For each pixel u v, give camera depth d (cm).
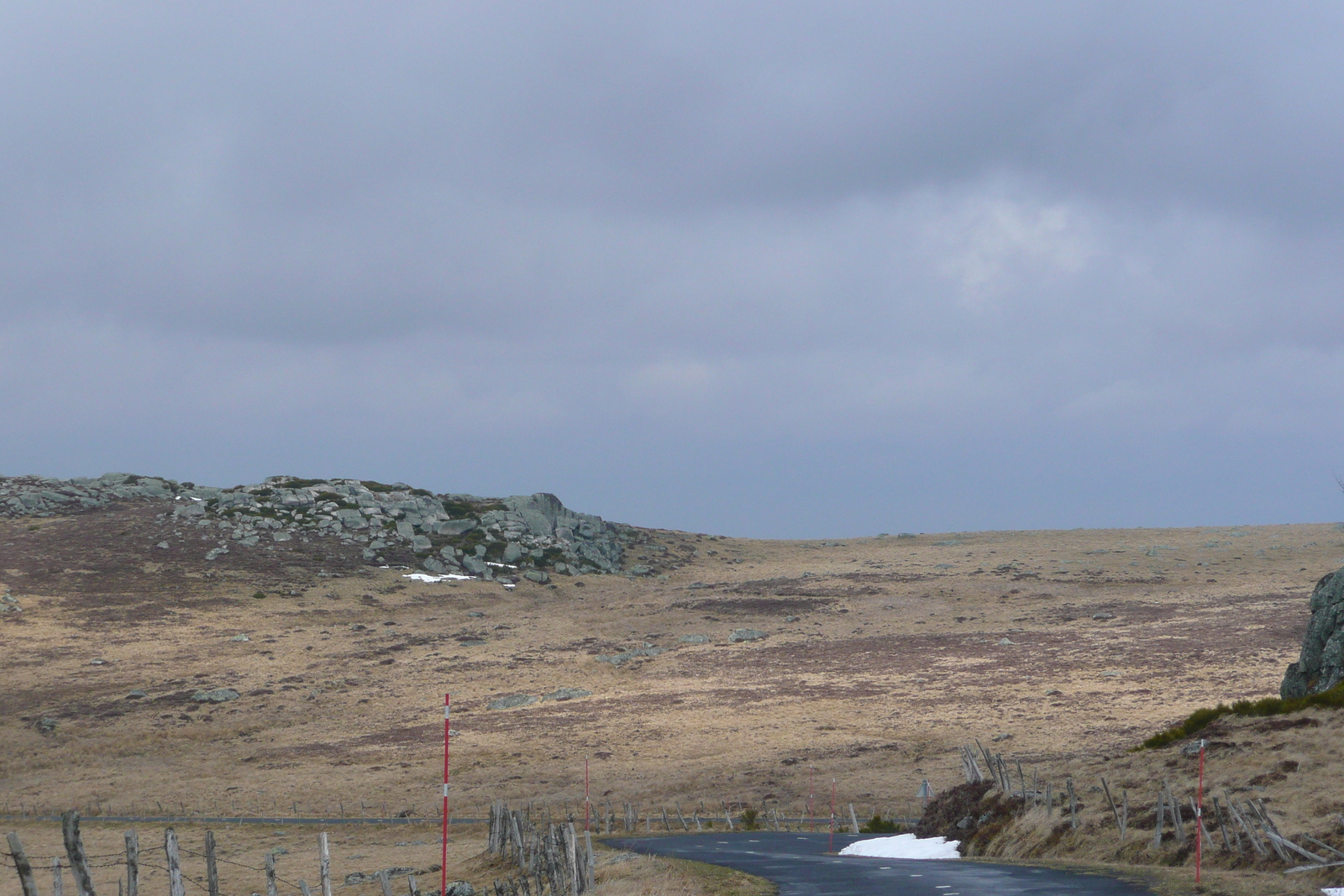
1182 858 2366
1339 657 4053
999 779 3519
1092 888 1911
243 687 9306
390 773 6681
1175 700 7231
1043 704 7475
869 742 6650
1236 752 2948
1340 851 2097
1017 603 12388
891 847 3334
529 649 10781
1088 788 3109
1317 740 2864
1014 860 2714
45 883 4175
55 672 9619
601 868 2745
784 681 9012
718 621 12062
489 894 2923
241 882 4141
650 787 5888
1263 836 2288
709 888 2164
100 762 7388
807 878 2300
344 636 11350
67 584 12625
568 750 7050
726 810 5244
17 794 6600
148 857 4747
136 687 9244
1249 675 7869
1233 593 12244
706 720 7681
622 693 8975
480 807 5703
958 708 7550
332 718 8500
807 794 5453
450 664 10144
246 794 6341
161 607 12006
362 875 3972
